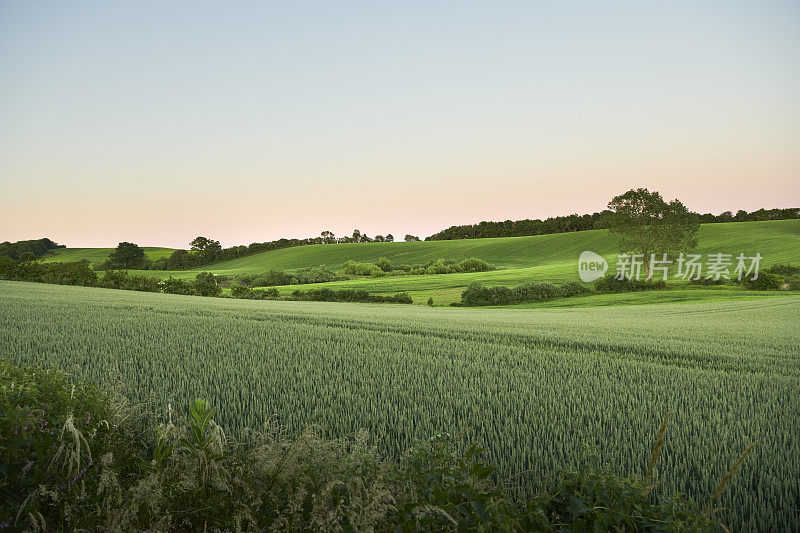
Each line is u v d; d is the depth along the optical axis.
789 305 39.91
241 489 3.74
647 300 51.12
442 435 4.65
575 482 3.62
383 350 12.76
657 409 7.29
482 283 75.62
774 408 7.63
